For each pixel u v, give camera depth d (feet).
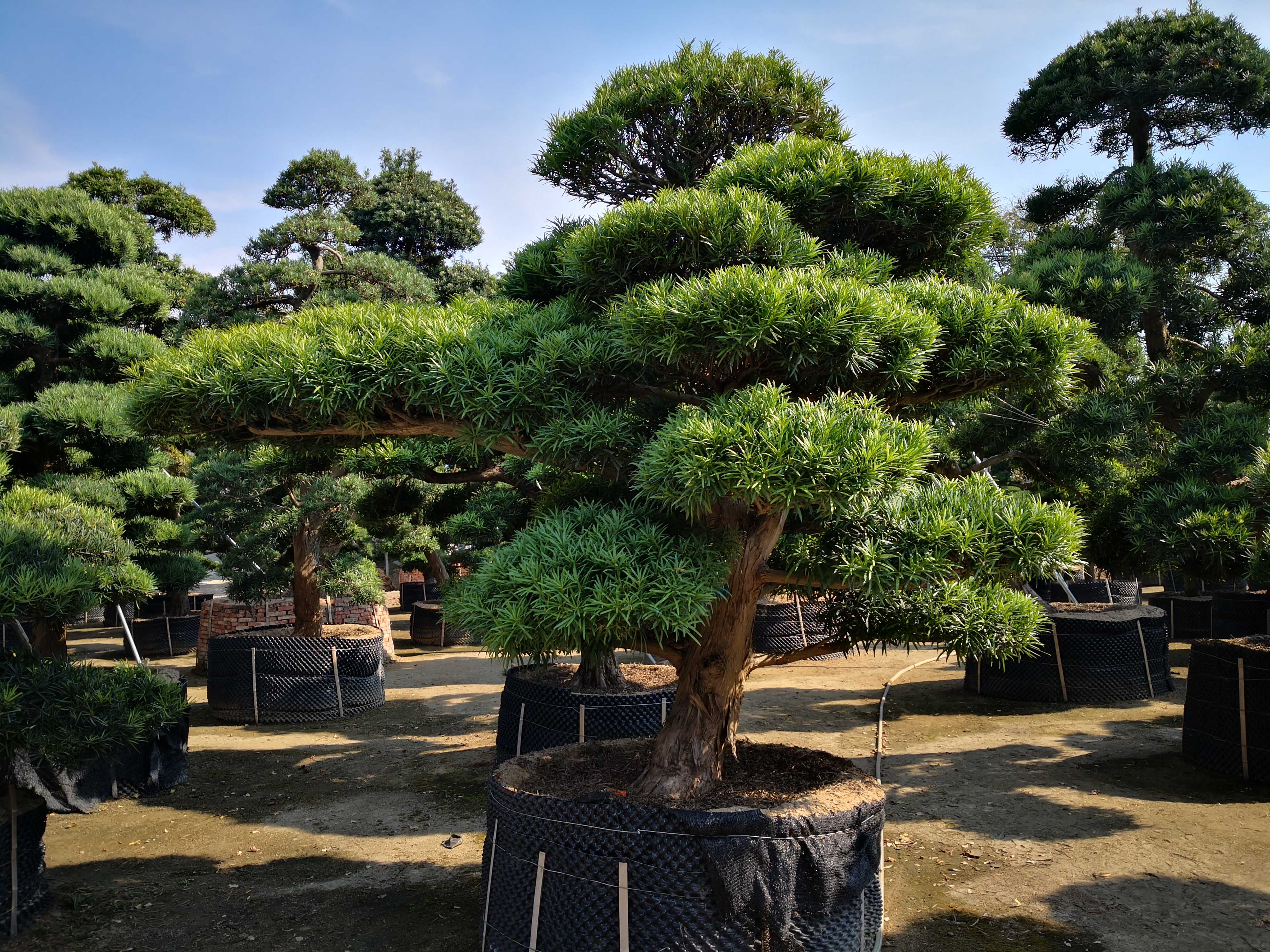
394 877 14.07
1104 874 13.38
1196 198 19.60
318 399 10.19
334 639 28.07
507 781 11.52
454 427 11.25
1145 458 20.30
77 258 30.25
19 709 10.80
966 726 24.07
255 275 31.17
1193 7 22.65
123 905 13.02
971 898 12.71
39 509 17.49
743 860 9.21
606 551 9.05
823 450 7.91
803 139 11.86
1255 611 35.17
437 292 54.85
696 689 11.76
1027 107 24.45
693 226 10.05
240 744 23.99
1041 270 20.62
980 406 18.19
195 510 40.50
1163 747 21.12
